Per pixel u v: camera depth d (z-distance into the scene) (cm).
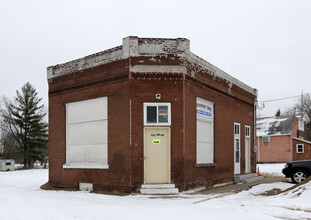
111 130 1311
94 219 771
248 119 2022
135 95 1255
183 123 1255
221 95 1631
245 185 1588
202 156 1438
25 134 5084
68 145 1514
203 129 1460
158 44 1280
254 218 768
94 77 1395
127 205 953
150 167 1252
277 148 3928
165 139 1266
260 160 4034
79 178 1420
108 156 1313
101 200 1074
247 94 2011
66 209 891
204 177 1409
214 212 834
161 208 891
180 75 1270
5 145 5538
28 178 2258
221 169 1582
